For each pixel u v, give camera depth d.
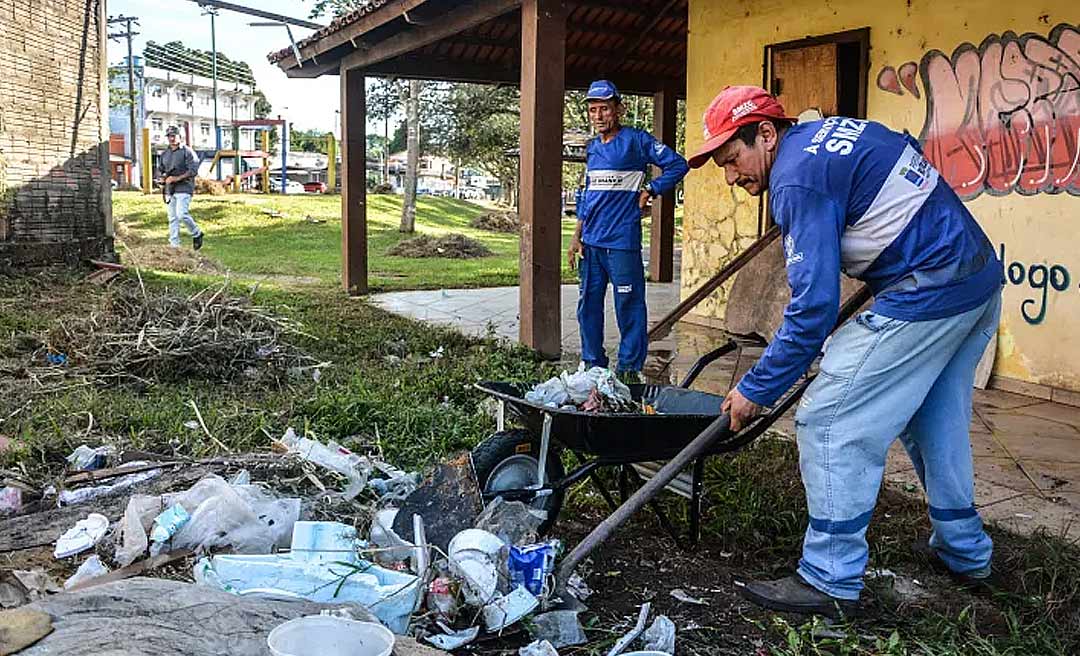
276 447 4.81
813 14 8.68
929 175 3.27
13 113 11.38
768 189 3.48
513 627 3.10
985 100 7.14
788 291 4.93
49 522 3.81
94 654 2.13
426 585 3.14
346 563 3.11
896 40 7.87
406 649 2.40
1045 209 6.75
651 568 3.83
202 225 22.50
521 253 8.13
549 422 3.71
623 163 6.60
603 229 6.71
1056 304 6.71
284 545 3.56
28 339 7.51
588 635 3.20
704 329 9.88
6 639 2.17
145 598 2.51
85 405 5.73
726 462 4.91
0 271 10.91
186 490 4.04
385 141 59.53
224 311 7.83
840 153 3.18
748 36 9.45
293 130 92.56
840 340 3.33
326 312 10.26
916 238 3.21
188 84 77.19
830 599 3.38
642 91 14.06
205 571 3.08
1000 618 3.41
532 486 3.82
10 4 11.20
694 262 10.37
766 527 4.17
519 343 8.20
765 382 3.28
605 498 4.21
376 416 5.59
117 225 21.53
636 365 6.88
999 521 4.25
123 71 50.22
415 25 10.02
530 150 7.89
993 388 7.13
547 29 7.77
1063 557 3.75
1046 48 6.66
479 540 3.23
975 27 7.19
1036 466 5.07
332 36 11.16
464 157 34.53
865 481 3.34
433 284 13.57
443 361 7.52
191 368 6.83
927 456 3.61
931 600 3.55
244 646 2.27
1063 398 6.62
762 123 3.38
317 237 21.56
